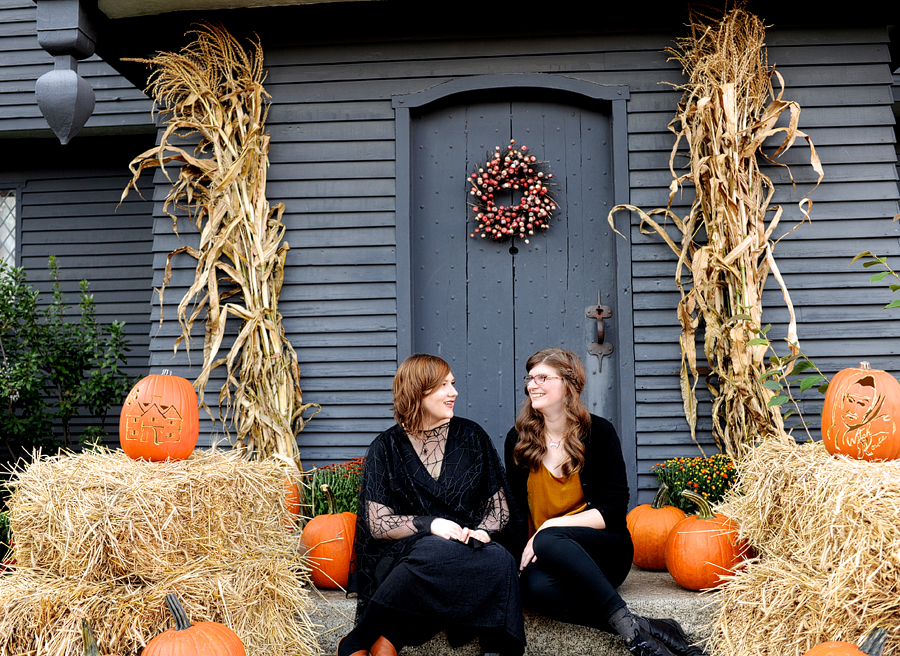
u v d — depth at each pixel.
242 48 3.84
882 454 2.22
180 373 3.79
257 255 3.70
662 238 3.70
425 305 3.88
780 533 2.33
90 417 5.28
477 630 2.16
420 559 2.10
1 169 5.51
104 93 5.25
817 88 3.73
